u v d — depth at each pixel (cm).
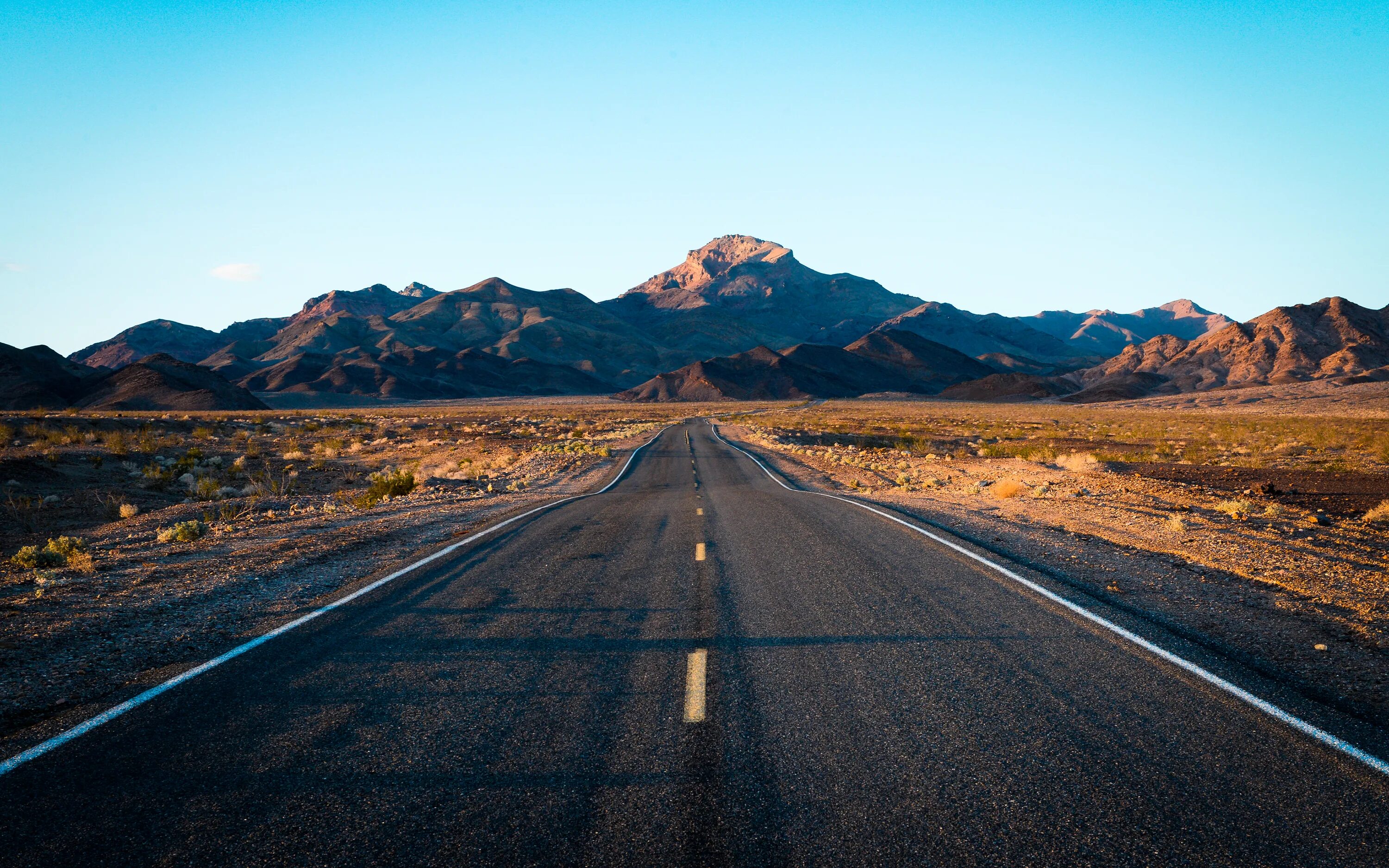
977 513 1327
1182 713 423
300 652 557
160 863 290
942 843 296
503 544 1060
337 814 325
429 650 558
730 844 296
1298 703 438
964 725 410
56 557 1002
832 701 448
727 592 743
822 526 1182
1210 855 287
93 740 401
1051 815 317
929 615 636
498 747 389
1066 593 709
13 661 538
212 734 409
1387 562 910
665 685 479
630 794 338
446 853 293
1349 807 321
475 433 5584
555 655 545
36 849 300
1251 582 759
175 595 743
